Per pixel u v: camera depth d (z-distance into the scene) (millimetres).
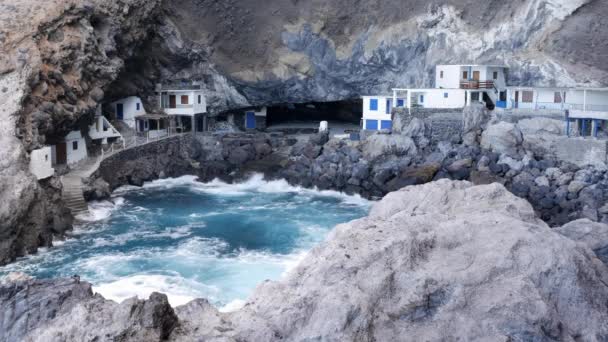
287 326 16984
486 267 18156
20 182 29234
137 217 36094
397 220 21562
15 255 28578
